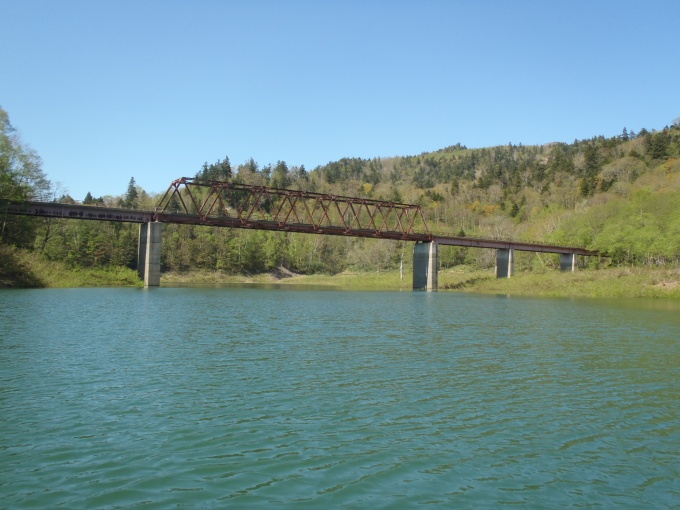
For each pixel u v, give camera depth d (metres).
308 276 168.00
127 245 133.12
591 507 10.93
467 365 24.23
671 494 11.57
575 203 199.12
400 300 74.44
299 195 106.88
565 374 22.61
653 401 18.55
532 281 106.06
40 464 12.30
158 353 25.66
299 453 13.26
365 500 10.93
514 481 12.02
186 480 11.62
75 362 22.98
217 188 99.69
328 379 20.94
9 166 77.00
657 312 54.56
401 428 15.30
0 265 74.06
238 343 29.42
